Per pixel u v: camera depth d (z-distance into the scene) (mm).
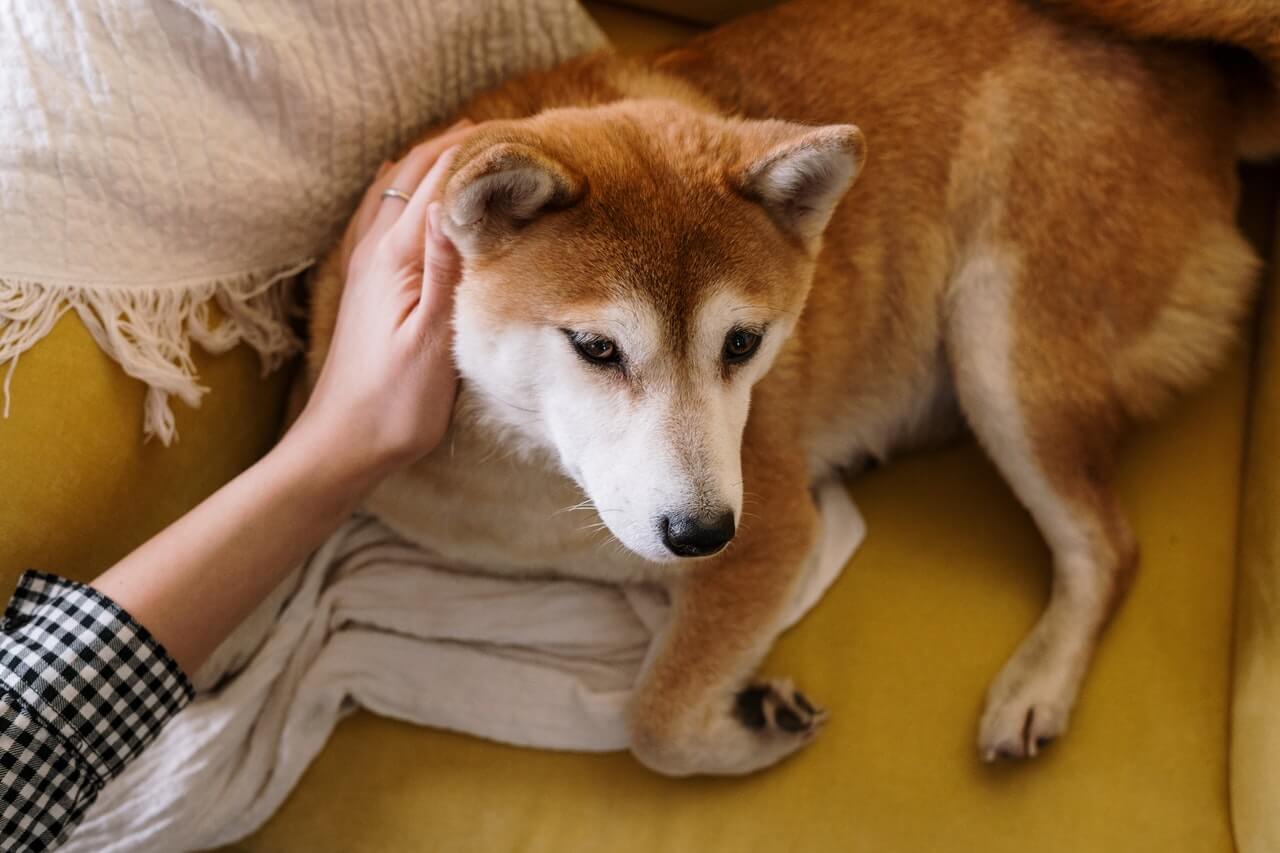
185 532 1041
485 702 1316
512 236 999
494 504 1278
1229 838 1241
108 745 981
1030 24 1329
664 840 1273
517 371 1024
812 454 1449
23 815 925
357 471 1104
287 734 1280
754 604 1290
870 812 1278
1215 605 1354
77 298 1056
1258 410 1388
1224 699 1306
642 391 982
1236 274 1403
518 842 1272
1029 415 1358
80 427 1059
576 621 1365
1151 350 1390
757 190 1024
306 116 1195
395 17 1206
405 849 1266
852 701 1336
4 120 1026
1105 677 1335
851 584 1411
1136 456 1443
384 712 1317
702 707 1271
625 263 965
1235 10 1244
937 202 1359
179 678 1017
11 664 929
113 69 1073
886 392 1480
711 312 980
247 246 1222
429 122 1336
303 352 1370
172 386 1145
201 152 1128
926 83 1328
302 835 1274
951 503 1466
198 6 1090
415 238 1106
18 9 1060
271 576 1090
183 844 1225
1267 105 1406
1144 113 1315
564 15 1344
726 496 974
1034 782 1285
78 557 1077
